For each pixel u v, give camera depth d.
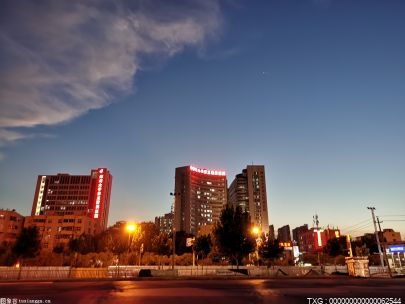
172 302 13.43
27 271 33.91
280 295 16.34
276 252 56.88
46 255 54.16
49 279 32.16
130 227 67.81
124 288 20.30
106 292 17.52
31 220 136.12
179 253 90.19
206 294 16.69
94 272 37.16
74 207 181.25
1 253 53.91
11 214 128.00
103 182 186.12
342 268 45.56
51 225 136.25
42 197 186.62
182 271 40.34
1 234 122.94
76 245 78.06
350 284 24.53
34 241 42.28
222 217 42.72
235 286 22.39
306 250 163.00
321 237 125.94
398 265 61.81
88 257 59.44
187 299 14.48
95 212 178.38
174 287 21.22
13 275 33.16
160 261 61.59
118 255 63.84
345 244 73.50
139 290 18.80
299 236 179.88
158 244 71.94
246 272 41.19
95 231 153.12
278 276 38.16
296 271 43.19
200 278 34.03
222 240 41.50
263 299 14.66
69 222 137.25
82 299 14.39
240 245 41.12
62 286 22.17
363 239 108.56
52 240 134.00
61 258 55.12
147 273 38.56
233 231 41.31
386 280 30.72
